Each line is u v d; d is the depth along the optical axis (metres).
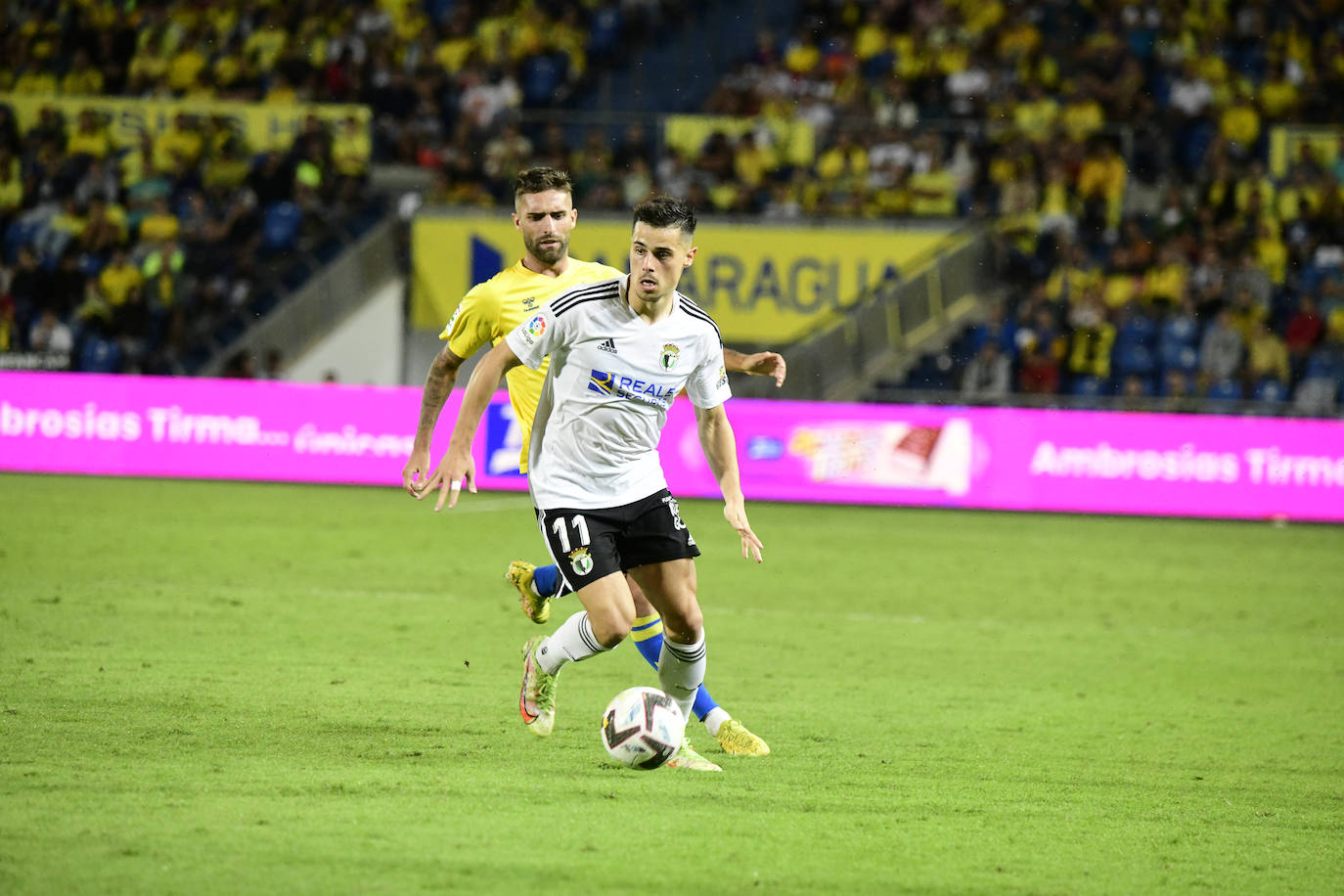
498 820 16.02
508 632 29.38
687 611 18.36
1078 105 74.19
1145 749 21.39
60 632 27.17
